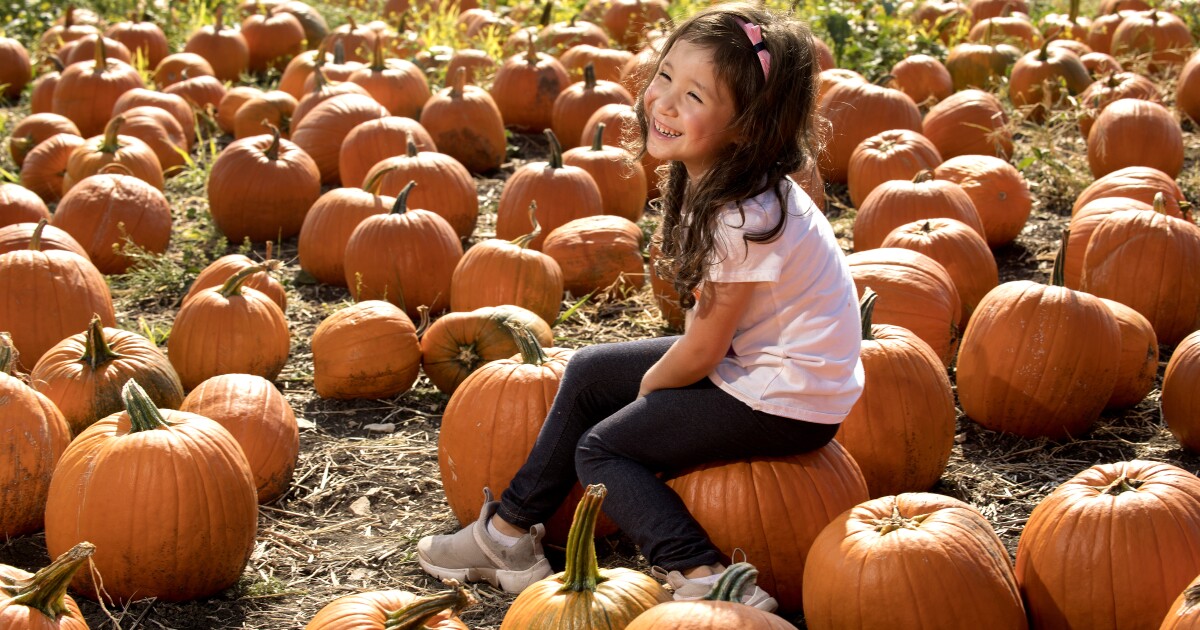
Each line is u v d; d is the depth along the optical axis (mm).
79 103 9320
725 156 3049
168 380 4422
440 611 2689
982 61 10156
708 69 2975
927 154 7238
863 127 8062
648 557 3195
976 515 3139
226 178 7055
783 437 3191
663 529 3150
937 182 6242
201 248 7094
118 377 4273
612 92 9055
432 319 6078
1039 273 6566
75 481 3443
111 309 5309
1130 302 5379
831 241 3193
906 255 5125
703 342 3076
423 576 3740
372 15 14336
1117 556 3008
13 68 10828
